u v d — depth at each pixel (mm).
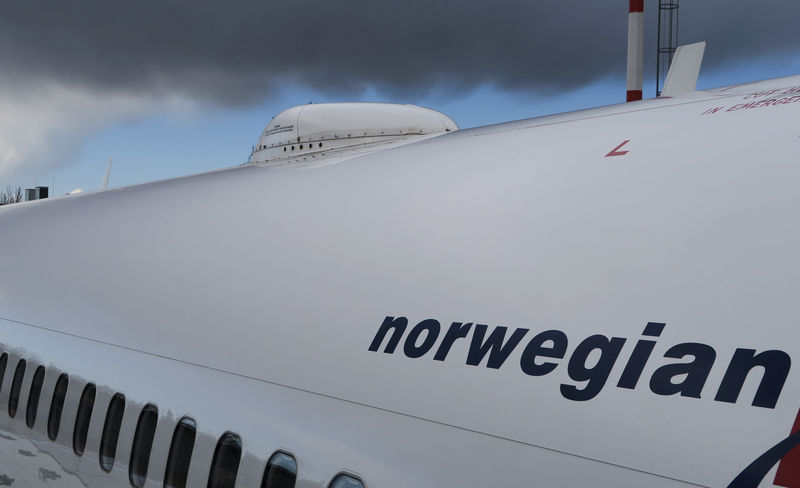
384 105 13844
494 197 5113
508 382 3814
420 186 5895
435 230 5094
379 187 6285
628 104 6617
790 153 4047
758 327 3203
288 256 5977
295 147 13297
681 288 3561
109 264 8172
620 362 3480
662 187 4273
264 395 5074
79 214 10430
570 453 3426
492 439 3715
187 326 6281
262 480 4812
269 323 5500
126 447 6383
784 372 3025
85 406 7062
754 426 2986
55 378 7633
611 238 4090
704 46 10008
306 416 4672
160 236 7945
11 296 9297
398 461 4020
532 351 3816
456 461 3785
